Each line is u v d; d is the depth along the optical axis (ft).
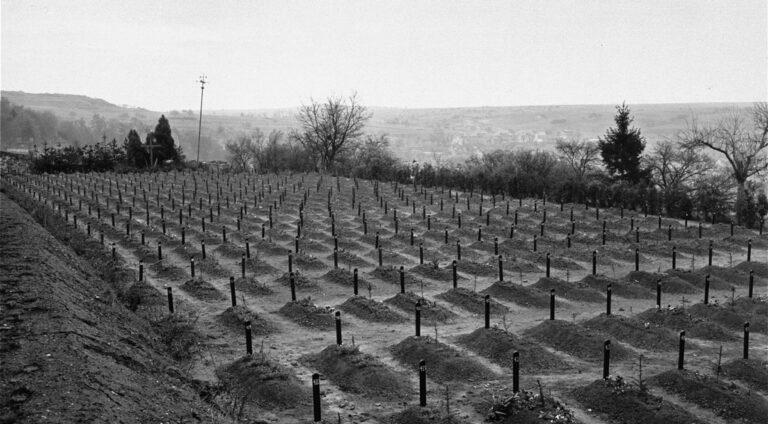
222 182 177.47
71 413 26.86
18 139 479.82
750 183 144.46
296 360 49.57
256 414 39.58
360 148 245.65
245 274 77.56
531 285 71.77
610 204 134.72
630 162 163.02
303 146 270.05
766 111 145.07
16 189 139.85
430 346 49.65
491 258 82.89
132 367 36.99
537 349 49.37
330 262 85.51
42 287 45.75
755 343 52.31
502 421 37.52
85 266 69.87
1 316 39.04
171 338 51.03
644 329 53.52
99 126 630.33
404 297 64.90
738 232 104.73
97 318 44.27
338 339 50.26
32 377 30.09
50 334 36.06
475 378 45.21
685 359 48.42
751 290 62.90
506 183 157.89
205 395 39.42
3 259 54.24
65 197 139.44
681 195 125.59
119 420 27.86
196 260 83.97
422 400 39.99
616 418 38.32
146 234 102.63
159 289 70.28
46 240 68.74
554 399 39.81
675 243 93.20
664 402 38.32
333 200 140.26
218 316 60.64
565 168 187.73
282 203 134.92
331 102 291.17
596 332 52.65
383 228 107.04
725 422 37.81
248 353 47.62
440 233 101.76
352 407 41.09
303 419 39.24
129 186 165.78
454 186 175.22
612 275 77.36
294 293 64.90
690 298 66.23
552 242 95.40
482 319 60.49
